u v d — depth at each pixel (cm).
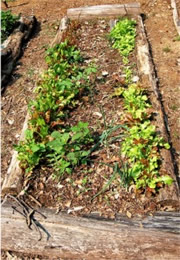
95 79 300
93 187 210
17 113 283
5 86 313
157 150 220
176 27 376
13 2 474
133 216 191
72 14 399
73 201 203
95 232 185
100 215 194
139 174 206
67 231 187
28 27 390
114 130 246
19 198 208
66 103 268
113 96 277
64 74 294
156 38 365
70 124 255
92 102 275
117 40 346
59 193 209
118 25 355
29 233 189
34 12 444
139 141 215
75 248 182
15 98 299
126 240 180
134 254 176
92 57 332
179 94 289
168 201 195
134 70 305
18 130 268
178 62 327
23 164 219
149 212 193
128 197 201
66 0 463
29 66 337
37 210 200
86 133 221
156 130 236
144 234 181
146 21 396
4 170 238
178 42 354
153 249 176
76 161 217
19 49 355
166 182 200
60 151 219
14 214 199
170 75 311
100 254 179
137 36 349
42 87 282
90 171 219
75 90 275
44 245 185
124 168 210
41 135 231
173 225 185
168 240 178
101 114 262
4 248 189
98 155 229
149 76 289
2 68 324
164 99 285
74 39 350
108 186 208
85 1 455
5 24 365
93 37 364
